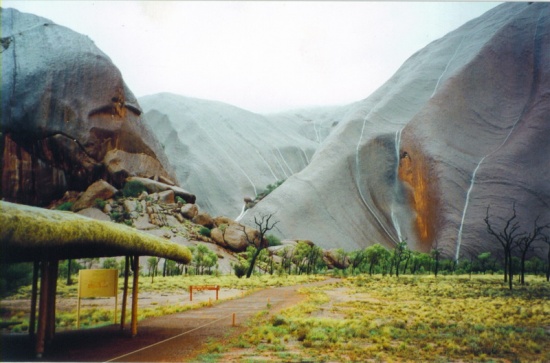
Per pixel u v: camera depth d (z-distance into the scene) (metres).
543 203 136.12
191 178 193.50
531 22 175.12
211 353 15.62
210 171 196.62
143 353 15.36
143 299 36.34
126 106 123.44
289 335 19.70
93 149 112.62
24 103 109.31
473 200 143.88
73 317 24.53
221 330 20.45
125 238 15.89
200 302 32.16
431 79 191.12
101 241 14.63
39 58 115.56
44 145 109.25
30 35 119.75
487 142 159.88
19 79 111.38
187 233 96.31
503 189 141.50
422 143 161.88
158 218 99.12
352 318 24.88
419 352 16.91
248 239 94.06
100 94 116.50
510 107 164.00
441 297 39.47
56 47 118.75
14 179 105.69
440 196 148.25
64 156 110.19
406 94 189.50
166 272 73.56
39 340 14.41
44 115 109.75
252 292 43.72
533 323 24.92
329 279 71.69
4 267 27.98
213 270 78.88
